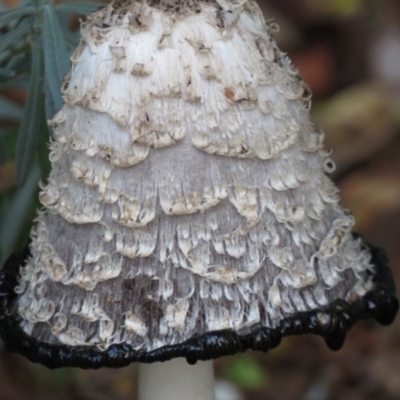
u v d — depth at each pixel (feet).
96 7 0.67
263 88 0.56
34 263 0.60
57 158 0.58
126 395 1.09
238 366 1.10
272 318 0.56
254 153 0.55
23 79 0.73
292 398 1.10
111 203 0.55
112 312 0.56
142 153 0.55
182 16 0.55
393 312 0.61
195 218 0.55
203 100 0.55
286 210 0.57
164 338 0.56
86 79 0.56
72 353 0.56
